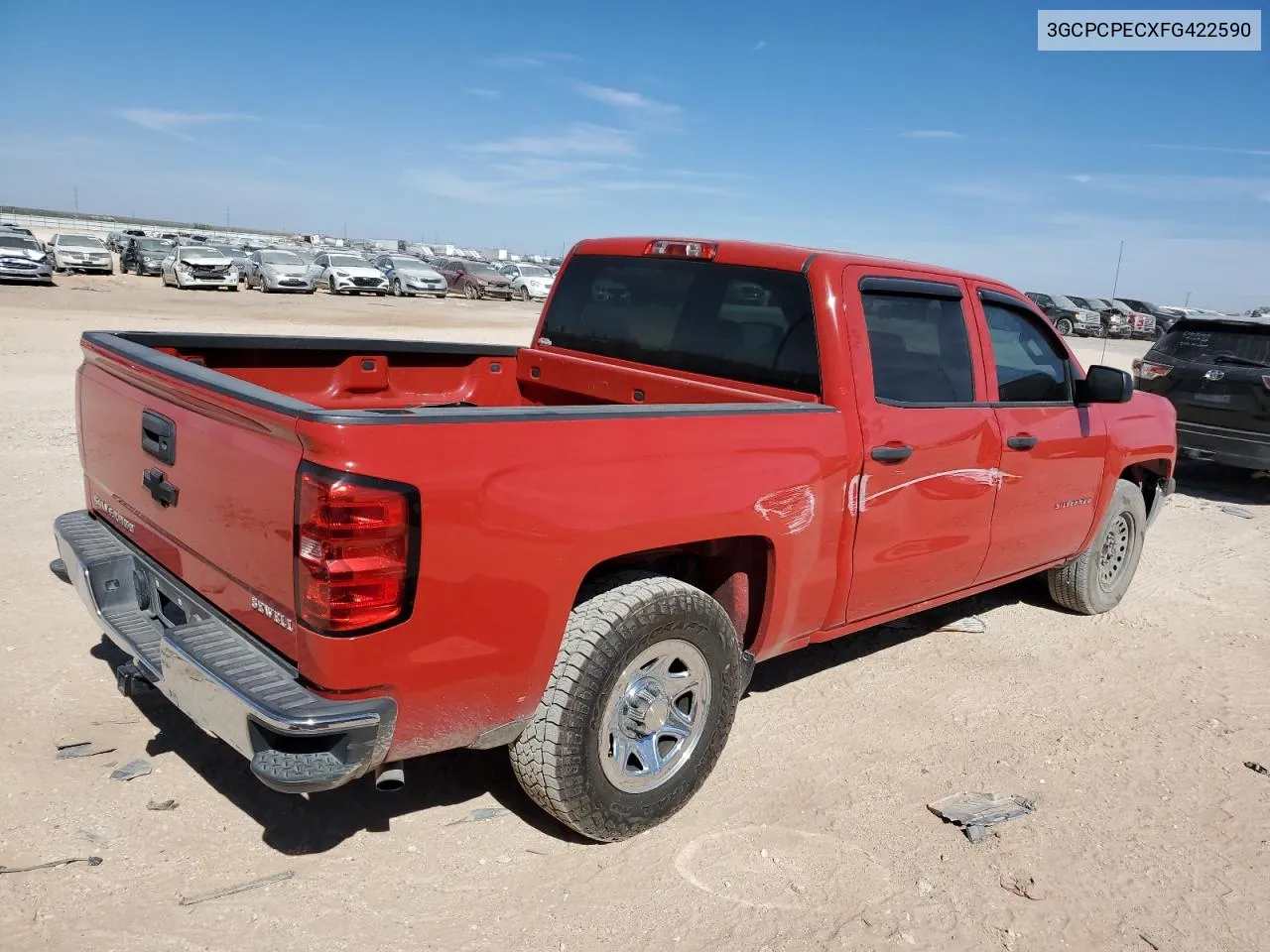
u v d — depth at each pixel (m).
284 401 2.58
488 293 42.47
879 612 4.25
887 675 4.95
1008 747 4.27
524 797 3.56
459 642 2.69
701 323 4.22
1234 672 5.33
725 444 3.28
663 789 3.33
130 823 3.16
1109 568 6.05
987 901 3.17
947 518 4.30
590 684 3.00
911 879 3.25
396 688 2.61
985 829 3.55
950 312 4.30
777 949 2.85
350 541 2.44
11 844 3.00
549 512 2.80
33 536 5.83
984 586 4.95
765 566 3.61
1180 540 8.27
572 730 2.99
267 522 2.60
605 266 4.73
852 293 3.82
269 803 3.35
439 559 2.59
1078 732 4.47
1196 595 6.71
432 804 3.46
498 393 5.15
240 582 2.78
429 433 2.55
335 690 2.54
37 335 17.34
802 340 3.82
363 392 4.71
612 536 2.96
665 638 3.20
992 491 4.51
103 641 4.47
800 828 3.49
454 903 2.93
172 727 3.79
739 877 3.17
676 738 3.40
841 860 3.32
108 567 3.43
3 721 3.70
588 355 4.75
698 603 3.26
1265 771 4.21
